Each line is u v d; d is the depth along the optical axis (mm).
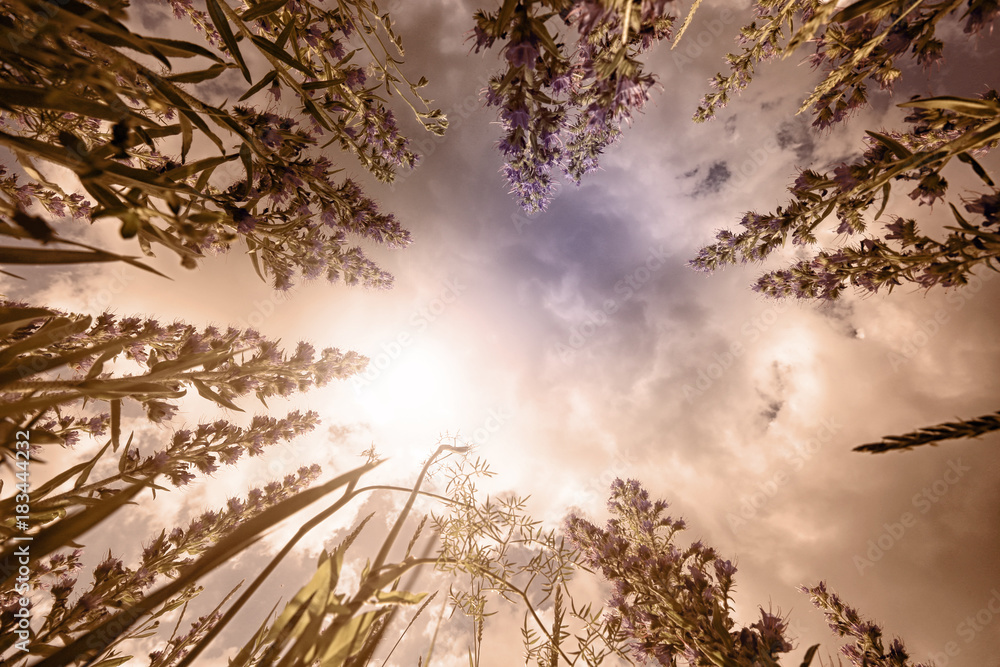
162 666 356
